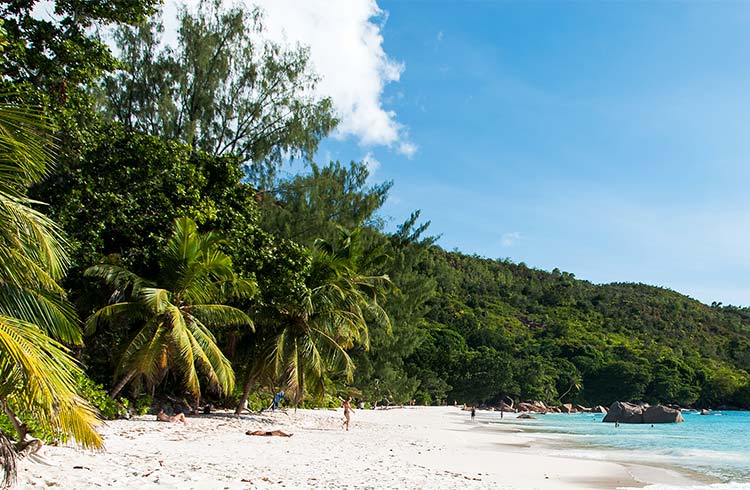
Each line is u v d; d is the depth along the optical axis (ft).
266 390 106.73
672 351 396.37
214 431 60.90
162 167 67.56
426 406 252.83
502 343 363.15
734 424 170.30
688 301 627.87
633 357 363.56
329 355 74.79
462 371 305.73
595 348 376.27
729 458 70.74
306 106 103.19
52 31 54.65
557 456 68.74
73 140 55.52
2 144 21.15
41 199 60.18
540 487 41.75
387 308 136.36
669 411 163.84
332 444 59.31
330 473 38.60
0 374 19.13
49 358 20.25
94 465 31.19
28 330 20.16
